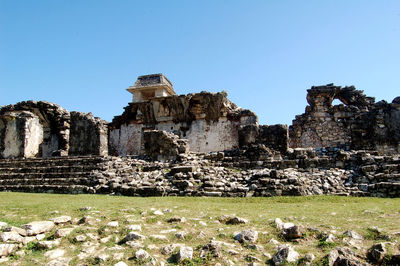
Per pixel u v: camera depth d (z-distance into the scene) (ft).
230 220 22.29
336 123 78.28
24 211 25.93
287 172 42.60
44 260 16.38
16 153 79.87
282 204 30.91
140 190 41.68
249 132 61.57
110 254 16.85
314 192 36.76
